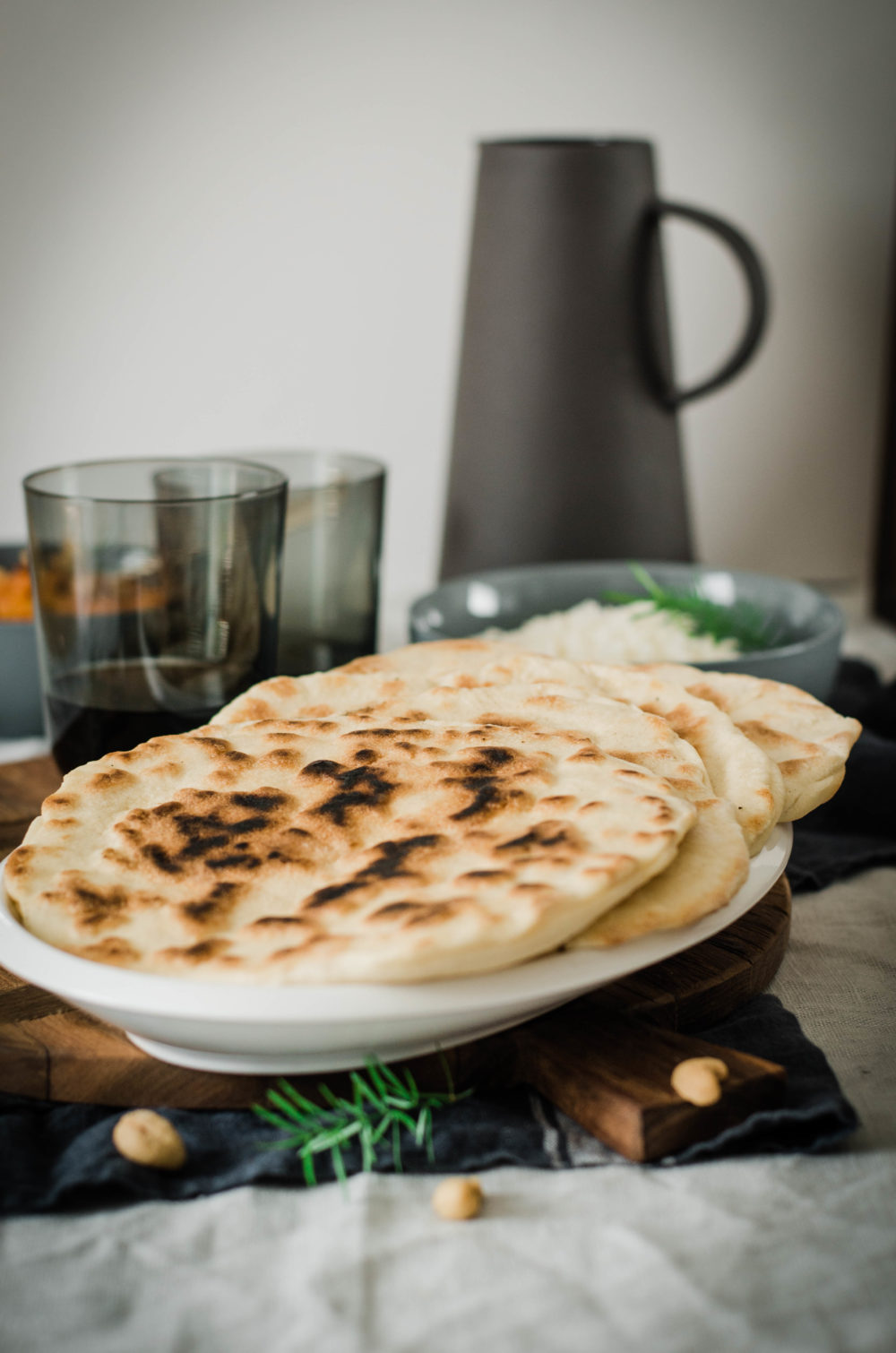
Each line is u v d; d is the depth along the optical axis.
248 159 0.95
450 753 0.46
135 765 0.46
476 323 0.81
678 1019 0.46
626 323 0.79
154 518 0.56
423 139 0.98
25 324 0.95
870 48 0.99
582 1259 0.39
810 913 0.55
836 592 1.13
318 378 1.02
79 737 0.58
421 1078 0.43
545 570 0.70
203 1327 0.38
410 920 0.39
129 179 0.94
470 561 0.83
